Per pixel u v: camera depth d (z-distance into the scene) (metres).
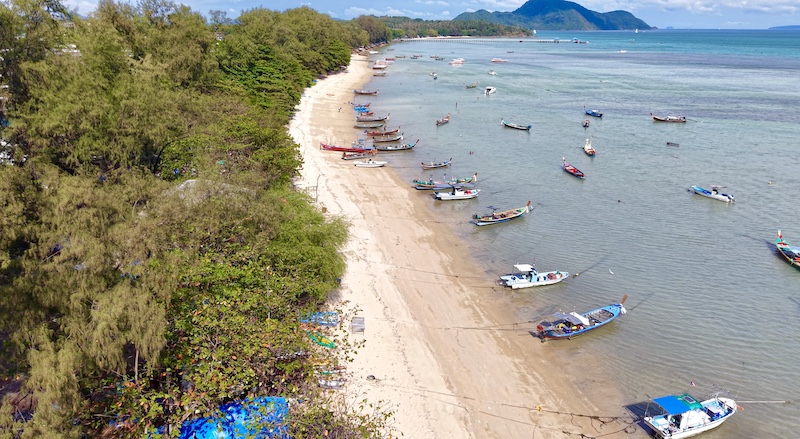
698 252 59.62
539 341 44.22
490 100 151.25
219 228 38.62
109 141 39.66
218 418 27.86
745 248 60.53
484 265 56.94
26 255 26.11
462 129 116.06
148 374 27.98
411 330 44.50
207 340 29.73
